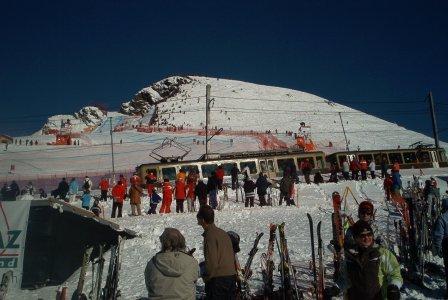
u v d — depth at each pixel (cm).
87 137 8175
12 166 4947
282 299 719
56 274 1405
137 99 19200
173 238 506
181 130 9450
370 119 12506
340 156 3900
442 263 983
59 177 4431
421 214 951
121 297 903
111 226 1402
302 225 1579
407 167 4044
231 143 7444
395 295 435
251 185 2211
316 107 14012
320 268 648
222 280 554
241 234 1457
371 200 2330
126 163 5731
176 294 481
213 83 18288
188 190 2156
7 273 835
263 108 13638
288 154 3731
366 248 466
